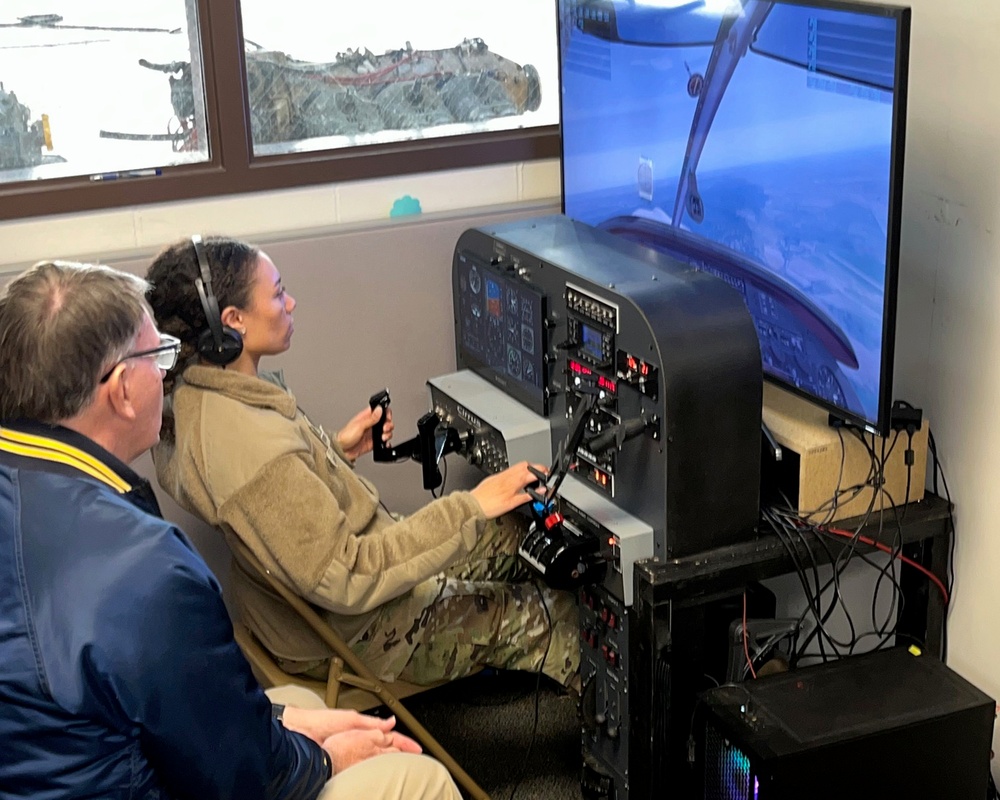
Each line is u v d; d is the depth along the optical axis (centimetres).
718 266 216
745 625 203
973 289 205
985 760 190
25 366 135
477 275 240
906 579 223
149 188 246
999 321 200
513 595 222
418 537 196
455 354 273
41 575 129
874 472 204
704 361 185
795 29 183
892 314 176
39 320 135
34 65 239
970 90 198
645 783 204
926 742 184
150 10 243
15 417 138
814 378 199
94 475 138
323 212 261
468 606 217
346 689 207
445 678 219
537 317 214
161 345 147
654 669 194
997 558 209
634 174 235
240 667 138
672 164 221
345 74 263
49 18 238
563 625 223
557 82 263
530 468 202
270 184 255
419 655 214
